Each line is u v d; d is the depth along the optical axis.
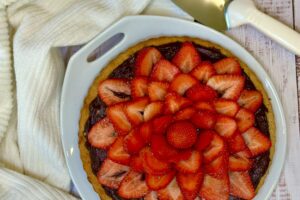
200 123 0.58
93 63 0.65
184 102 0.58
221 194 0.60
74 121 0.66
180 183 0.59
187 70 0.63
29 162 0.66
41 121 0.65
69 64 0.64
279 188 0.68
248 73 0.65
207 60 0.64
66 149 0.66
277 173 0.65
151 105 0.59
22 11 0.65
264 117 0.64
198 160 0.58
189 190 0.59
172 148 0.56
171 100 0.58
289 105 0.68
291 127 0.68
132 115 0.60
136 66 0.63
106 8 0.66
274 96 0.65
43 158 0.66
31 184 0.65
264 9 0.67
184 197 0.60
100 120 0.63
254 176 0.63
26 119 0.65
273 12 0.67
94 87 0.66
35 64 0.64
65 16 0.65
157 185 0.59
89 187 0.66
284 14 0.67
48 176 0.67
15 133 0.67
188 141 0.56
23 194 0.65
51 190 0.66
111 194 0.63
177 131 0.56
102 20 0.65
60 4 0.66
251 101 0.63
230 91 0.61
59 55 0.67
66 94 0.65
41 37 0.64
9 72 0.65
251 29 0.68
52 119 0.67
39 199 0.65
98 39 0.64
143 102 0.60
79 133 0.65
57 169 0.67
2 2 0.65
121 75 0.64
